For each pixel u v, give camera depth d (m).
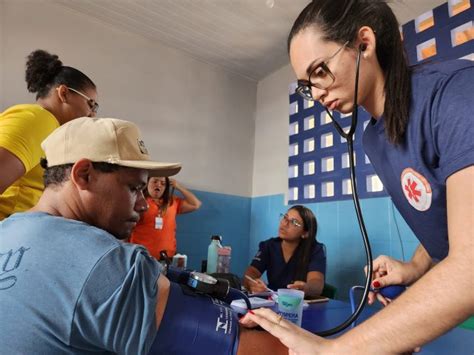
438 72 0.56
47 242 0.48
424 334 0.42
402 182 0.69
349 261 2.13
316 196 2.42
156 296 0.47
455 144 0.48
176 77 2.85
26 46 2.23
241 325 0.59
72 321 0.43
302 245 1.92
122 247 0.49
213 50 2.86
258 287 1.40
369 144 0.78
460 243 0.43
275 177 2.92
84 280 0.44
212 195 2.91
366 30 0.60
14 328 0.43
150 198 2.32
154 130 2.69
